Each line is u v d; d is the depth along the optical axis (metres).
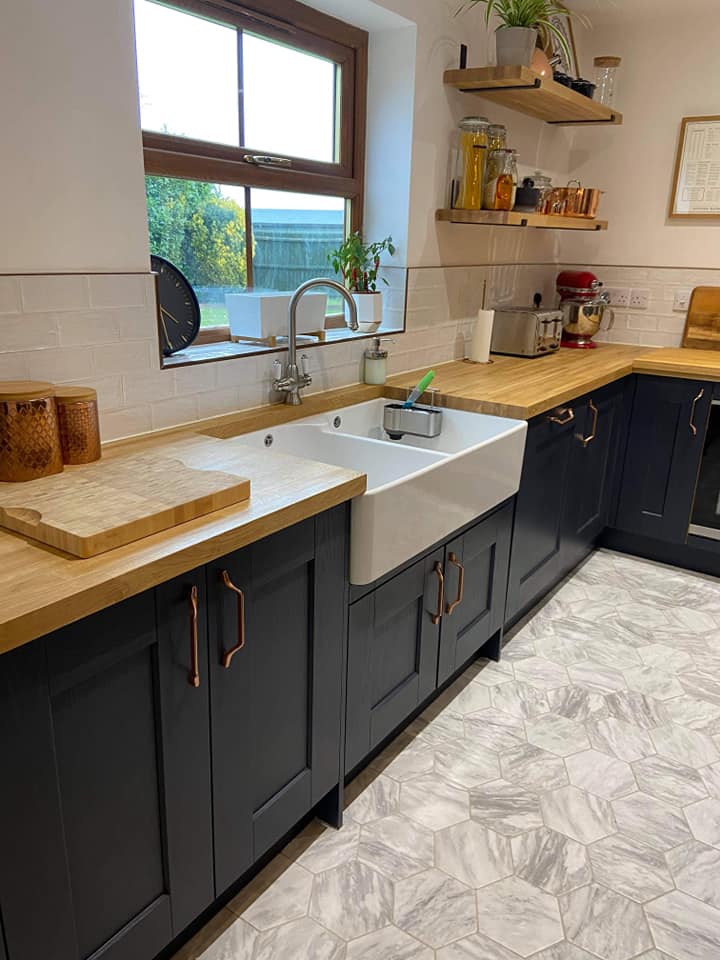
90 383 1.57
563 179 3.65
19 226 1.38
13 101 1.33
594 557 3.42
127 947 1.21
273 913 1.55
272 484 1.39
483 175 2.68
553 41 2.93
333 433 2.06
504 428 2.22
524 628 2.74
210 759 1.29
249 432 1.91
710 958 1.46
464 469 1.89
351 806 1.85
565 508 2.80
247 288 2.29
